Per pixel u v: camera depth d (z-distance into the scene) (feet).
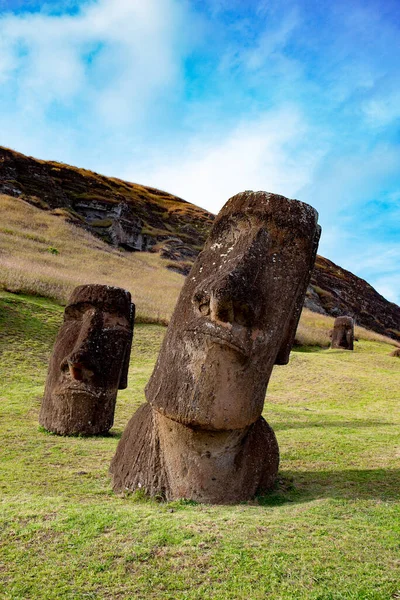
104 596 9.02
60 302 65.26
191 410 14.40
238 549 10.50
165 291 99.60
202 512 13.33
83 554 10.36
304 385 48.80
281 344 16.34
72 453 21.01
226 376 14.58
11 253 94.53
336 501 14.01
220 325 14.69
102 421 25.71
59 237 126.41
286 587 9.23
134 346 57.36
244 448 15.83
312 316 120.78
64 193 170.91
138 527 11.62
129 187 238.48
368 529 11.75
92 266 108.99
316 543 10.87
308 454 21.29
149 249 171.01
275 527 11.74
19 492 15.11
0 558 10.18
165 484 15.19
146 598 8.98
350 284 220.02
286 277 15.89
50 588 9.21
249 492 15.52
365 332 120.78
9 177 157.07
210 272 16.01
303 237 16.22
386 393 46.32
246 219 16.30
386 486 15.96
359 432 27.20
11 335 48.44
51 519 12.06
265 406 37.65
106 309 26.37
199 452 15.12
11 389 35.42
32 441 22.85
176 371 15.03
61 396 25.27
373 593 9.00
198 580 9.49
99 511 12.75
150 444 15.87
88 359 24.82
